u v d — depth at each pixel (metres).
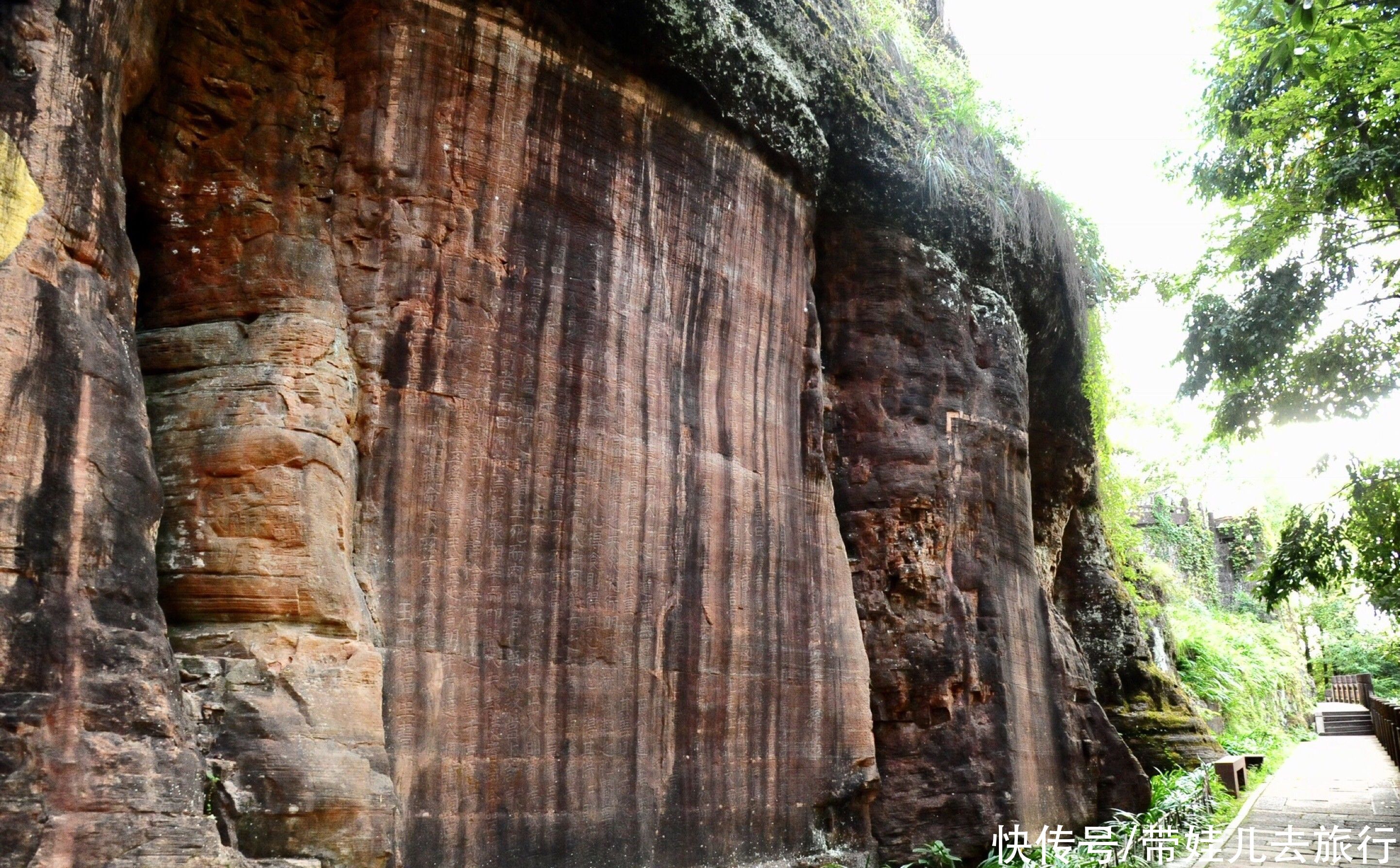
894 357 10.09
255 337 5.60
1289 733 27.33
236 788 4.70
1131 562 21.11
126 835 3.97
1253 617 30.84
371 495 5.70
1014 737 10.09
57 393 4.17
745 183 8.07
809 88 9.01
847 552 9.71
